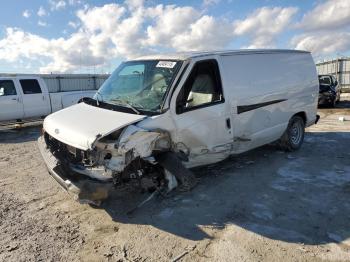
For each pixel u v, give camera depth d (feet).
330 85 61.31
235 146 20.10
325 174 20.63
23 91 42.75
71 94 47.39
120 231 14.14
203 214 15.42
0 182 20.54
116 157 14.20
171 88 16.76
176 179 16.74
